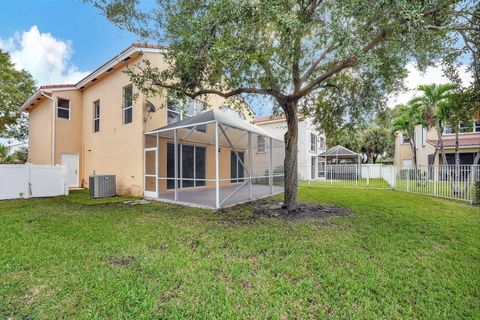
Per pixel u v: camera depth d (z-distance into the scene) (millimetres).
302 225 5645
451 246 4262
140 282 3002
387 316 2416
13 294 2744
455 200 9250
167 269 3361
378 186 15062
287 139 7168
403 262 3598
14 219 6066
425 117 12672
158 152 10023
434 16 4020
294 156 7105
